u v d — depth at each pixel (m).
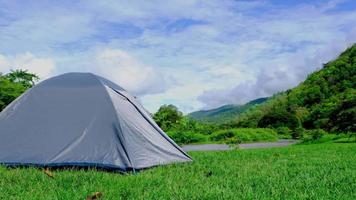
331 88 85.75
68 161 7.00
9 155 7.27
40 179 5.83
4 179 5.77
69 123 7.55
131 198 4.48
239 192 4.73
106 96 7.81
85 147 7.20
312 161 8.69
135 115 8.09
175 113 57.50
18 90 35.53
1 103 34.16
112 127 7.41
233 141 17.25
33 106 7.93
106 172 6.72
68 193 4.63
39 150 7.26
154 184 5.48
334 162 8.34
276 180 5.70
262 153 11.95
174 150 8.37
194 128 58.03
